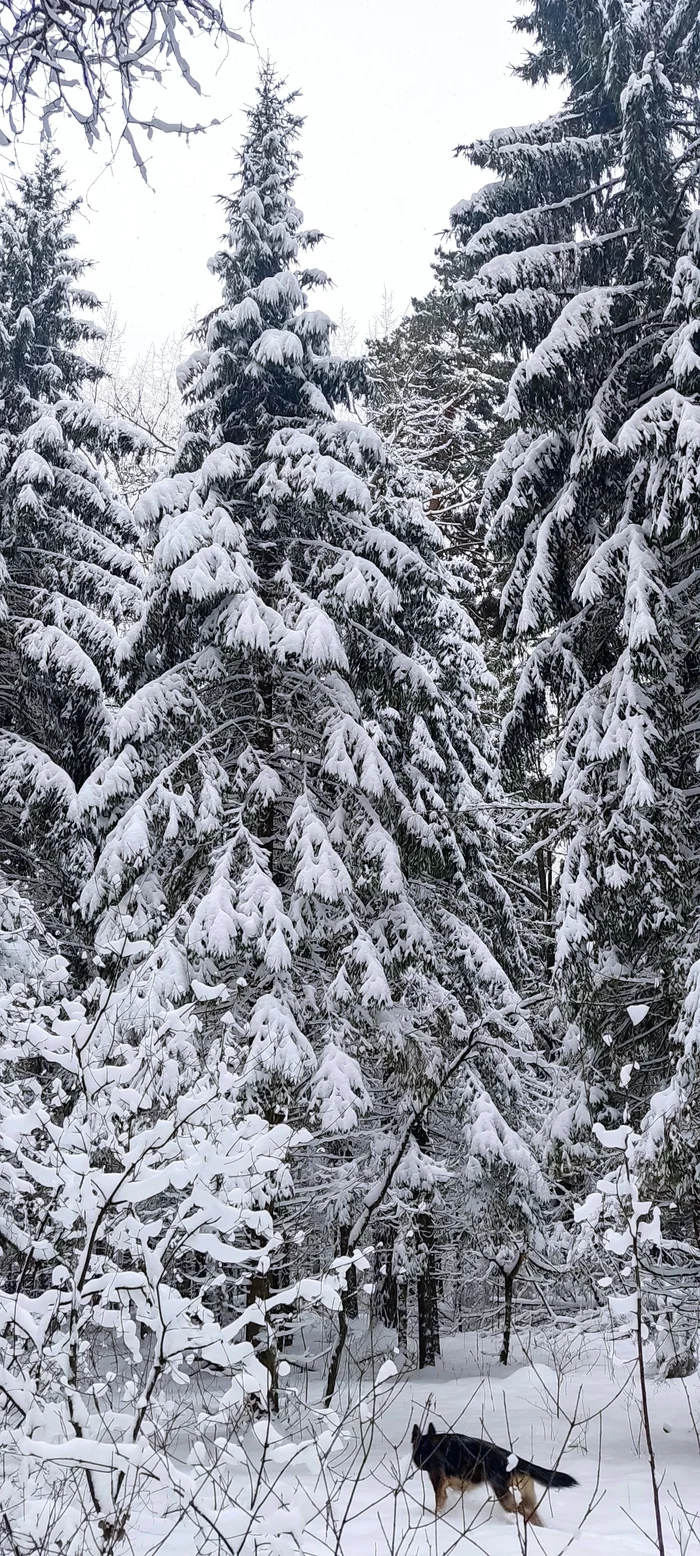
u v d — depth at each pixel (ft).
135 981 32.01
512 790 54.13
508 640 42.14
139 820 35.91
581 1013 35.70
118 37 11.11
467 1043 41.70
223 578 37.52
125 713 38.01
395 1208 40.37
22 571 50.75
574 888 34.83
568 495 38.73
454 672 51.11
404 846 39.83
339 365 44.93
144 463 62.59
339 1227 39.34
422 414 84.89
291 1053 33.45
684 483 32.71
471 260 41.86
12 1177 18.74
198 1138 17.29
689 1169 27.86
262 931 35.12
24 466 47.11
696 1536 19.90
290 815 41.11
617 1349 31.96
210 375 44.34
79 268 56.80
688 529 33.40
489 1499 21.85
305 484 39.99
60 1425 14.64
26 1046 21.57
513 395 37.24
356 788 39.75
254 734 42.04
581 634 39.91
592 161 41.93
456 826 45.70
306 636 37.32
